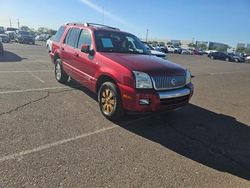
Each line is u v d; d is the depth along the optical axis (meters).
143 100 5.03
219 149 4.71
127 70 5.17
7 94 7.12
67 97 7.22
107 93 5.66
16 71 11.10
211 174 3.84
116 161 3.97
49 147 4.27
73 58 7.34
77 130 5.04
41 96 7.14
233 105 8.09
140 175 3.64
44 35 61.09
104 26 7.63
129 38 7.15
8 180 3.30
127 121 5.75
